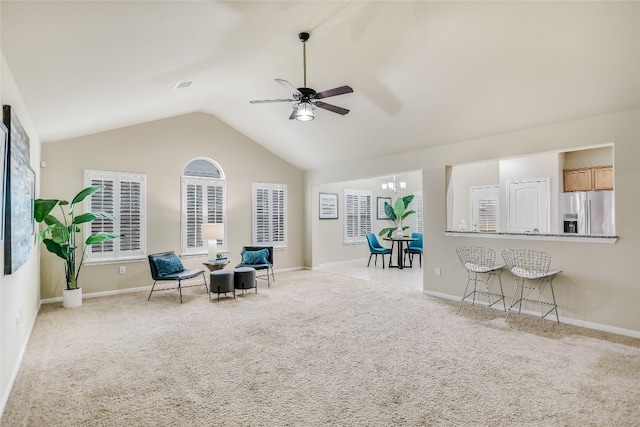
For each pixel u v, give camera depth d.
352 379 2.71
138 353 3.26
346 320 4.21
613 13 2.72
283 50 3.98
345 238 9.12
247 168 7.31
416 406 2.33
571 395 2.46
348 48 3.89
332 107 3.87
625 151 3.58
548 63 3.32
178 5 2.39
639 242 3.54
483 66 3.61
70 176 5.42
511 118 4.23
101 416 2.24
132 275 5.90
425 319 4.23
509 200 6.68
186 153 6.53
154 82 3.97
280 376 2.77
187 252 6.49
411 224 9.93
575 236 3.98
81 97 3.73
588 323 3.90
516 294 4.55
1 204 2.33
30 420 2.21
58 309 4.79
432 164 5.46
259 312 4.58
